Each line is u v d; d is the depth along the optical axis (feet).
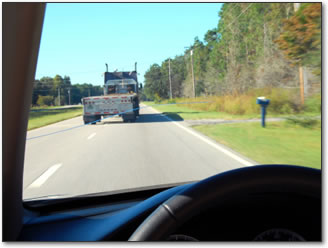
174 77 335.88
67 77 326.24
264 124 42.39
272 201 4.26
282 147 27.43
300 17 39.01
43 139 38.60
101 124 60.39
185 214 3.76
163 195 5.93
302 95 55.26
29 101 4.24
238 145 29.01
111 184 15.56
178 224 3.76
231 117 62.03
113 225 5.27
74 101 332.80
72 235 5.08
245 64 113.80
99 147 29.68
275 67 72.33
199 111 94.58
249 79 93.50
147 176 17.29
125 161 22.00
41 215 6.49
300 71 55.67
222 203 4.21
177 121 59.52
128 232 5.13
